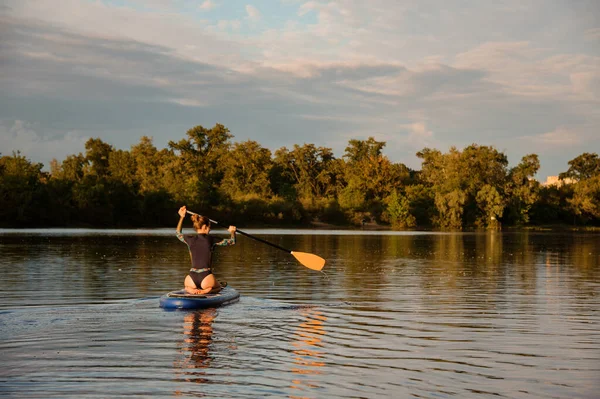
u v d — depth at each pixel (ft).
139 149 334.44
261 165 330.75
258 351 23.32
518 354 23.29
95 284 44.88
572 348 24.38
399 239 142.20
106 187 227.81
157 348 23.63
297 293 41.29
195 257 35.94
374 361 22.02
